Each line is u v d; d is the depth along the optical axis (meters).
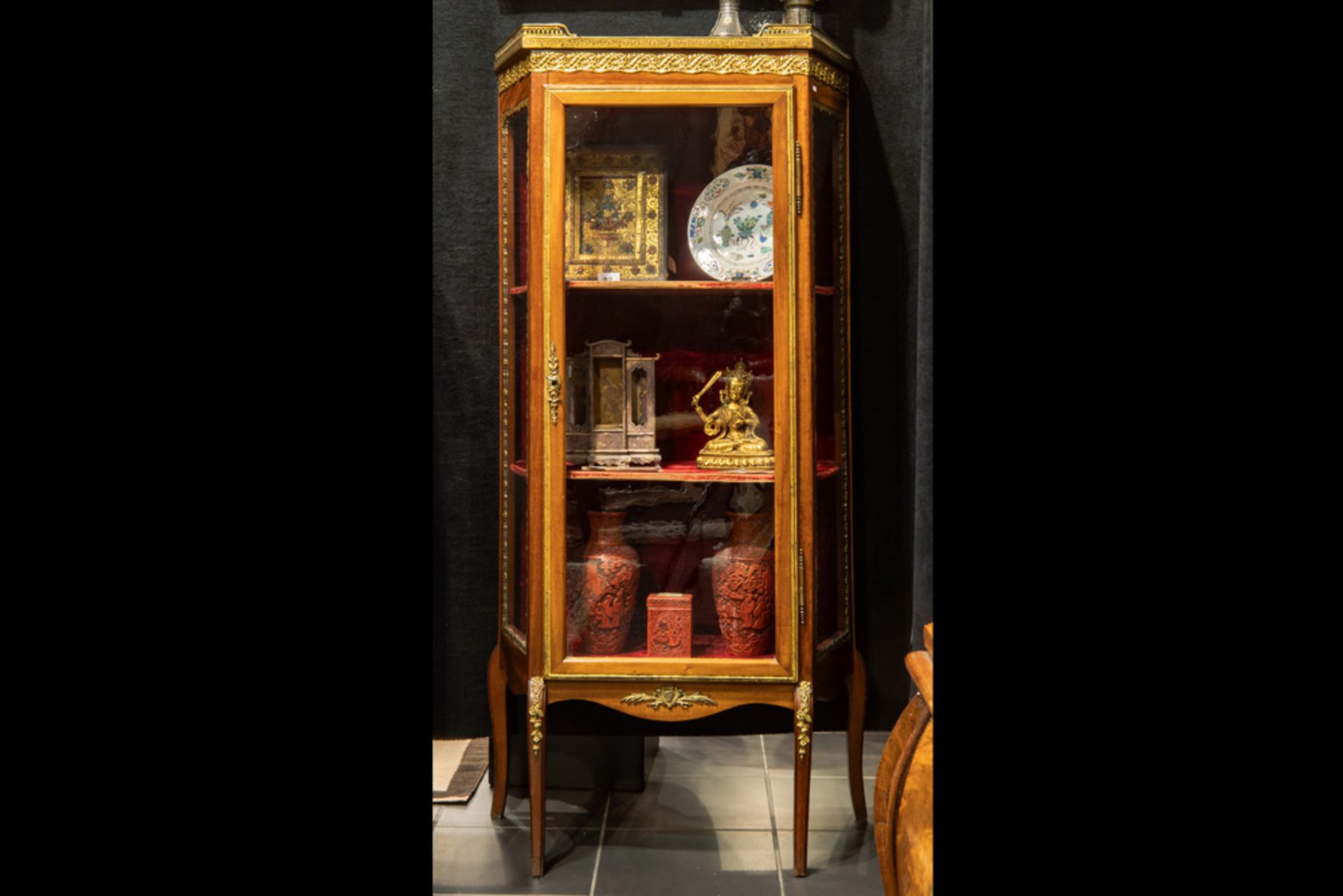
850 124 2.46
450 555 2.53
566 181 2.03
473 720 2.57
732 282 2.04
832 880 2.05
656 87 2.01
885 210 2.49
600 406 2.06
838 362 2.18
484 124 2.47
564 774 2.48
